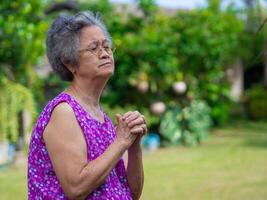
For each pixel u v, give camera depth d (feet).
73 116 8.57
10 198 27.22
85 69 8.82
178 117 46.52
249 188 28.27
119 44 43.42
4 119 32.12
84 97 8.97
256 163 36.04
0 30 33.76
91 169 8.24
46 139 8.54
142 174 9.78
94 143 8.65
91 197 8.51
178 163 37.17
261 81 84.17
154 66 45.09
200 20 48.42
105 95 45.50
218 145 45.91
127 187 9.64
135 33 45.85
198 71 48.52
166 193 27.68
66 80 9.17
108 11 45.78
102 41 8.86
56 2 43.11
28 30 34.32
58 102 8.63
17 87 32.58
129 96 45.98
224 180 30.63
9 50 33.86
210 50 47.52
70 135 8.46
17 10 34.45
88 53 8.76
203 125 47.24
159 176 32.53
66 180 8.30
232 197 26.32
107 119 9.29
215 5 52.49
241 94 73.10
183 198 26.45
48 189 8.57
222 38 48.52
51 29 9.01
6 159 35.94
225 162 36.86
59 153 8.39
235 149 43.09
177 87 45.37
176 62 45.42
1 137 32.48
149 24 47.19
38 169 8.69
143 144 44.68
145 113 45.24
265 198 25.95
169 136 46.09
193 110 46.96
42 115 8.75
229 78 59.77
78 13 9.00
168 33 46.19
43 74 42.45
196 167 35.32
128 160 9.66
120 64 44.47
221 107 53.31
